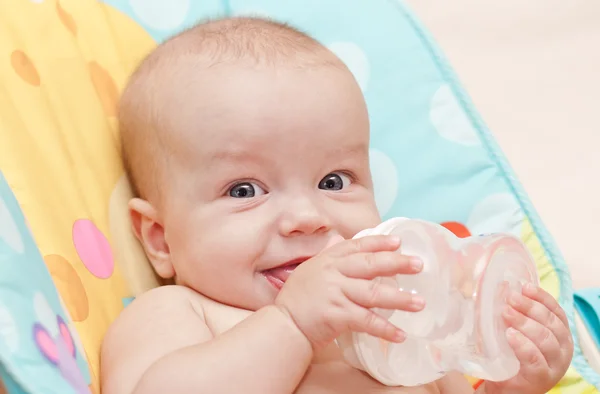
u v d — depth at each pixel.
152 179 1.16
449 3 2.22
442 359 0.94
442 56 1.54
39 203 1.08
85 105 1.25
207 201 1.09
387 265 0.87
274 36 1.18
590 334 1.39
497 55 2.14
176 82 1.14
